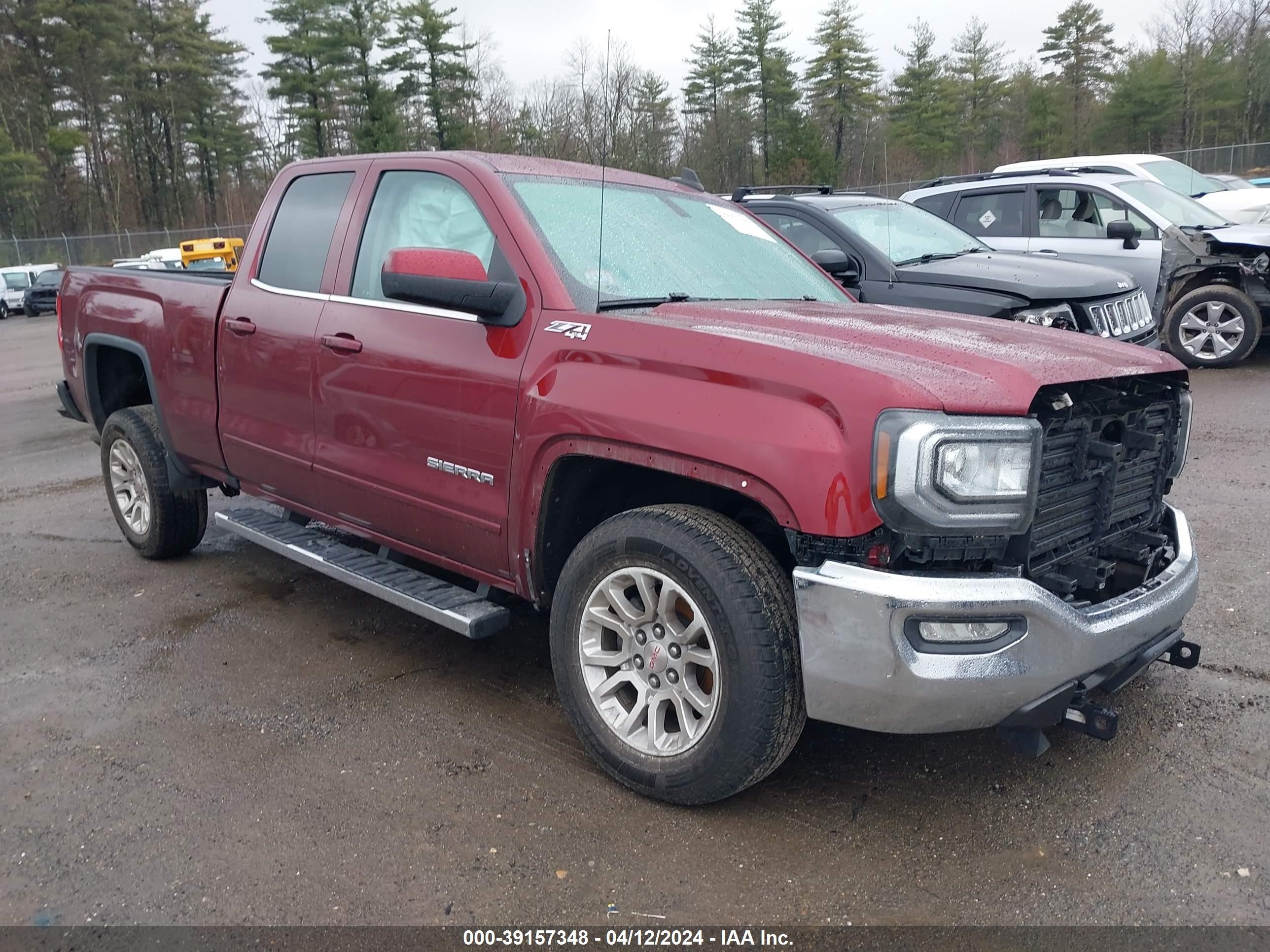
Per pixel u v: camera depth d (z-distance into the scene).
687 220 4.11
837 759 3.30
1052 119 55.28
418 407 3.56
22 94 56.56
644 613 3.03
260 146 65.06
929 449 2.47
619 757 3.06
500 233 3.45
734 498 3.12
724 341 2.83
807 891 2.62
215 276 5.20
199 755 3.37
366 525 4.00
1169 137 52.19
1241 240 9.24
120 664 4.15
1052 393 2.75
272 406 4.26
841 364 2.63
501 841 2.86
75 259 48.53
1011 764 3.25
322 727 3.57
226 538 5.96
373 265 3.90
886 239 7.39
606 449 2.98
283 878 2.70
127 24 58.69
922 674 2.52
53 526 6.34
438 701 3.77
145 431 5.21
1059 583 2.80
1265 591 4.52
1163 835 2.84
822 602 2.60
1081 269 6.98
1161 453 3.34
